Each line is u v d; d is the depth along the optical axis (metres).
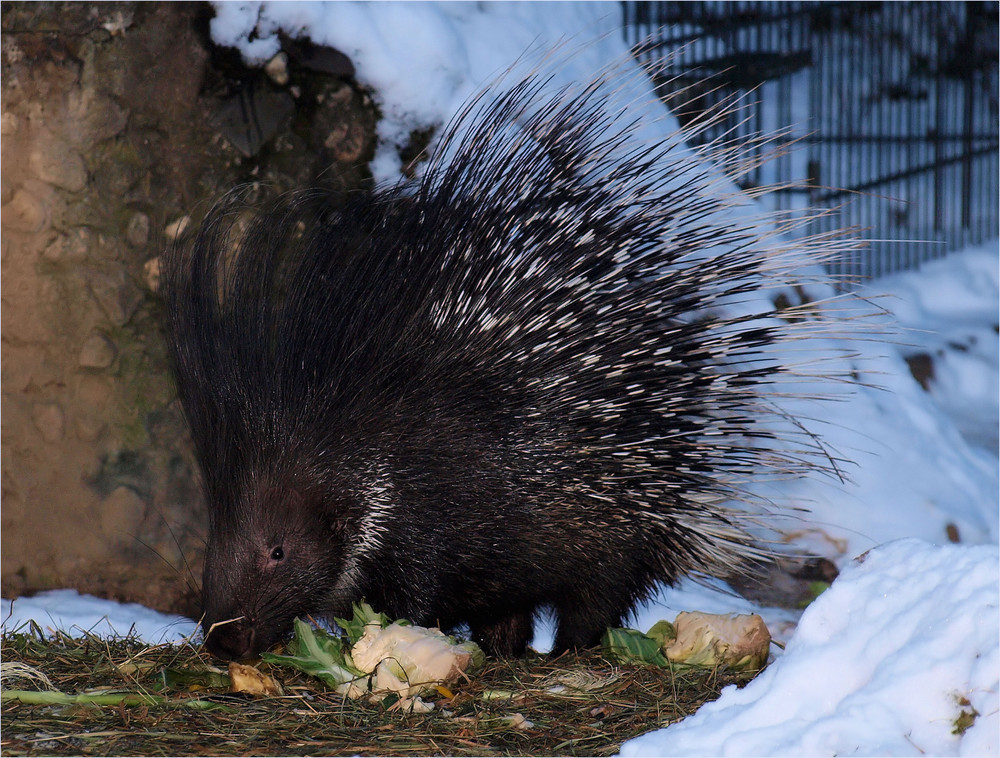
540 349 5.32
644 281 5.78
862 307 9.22
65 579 7.01
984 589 3.49
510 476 5.29
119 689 4.77
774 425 7.42
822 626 3.93
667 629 5.45
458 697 4.75
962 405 10.62
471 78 7.49
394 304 5.45
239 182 6.93
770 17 12.09
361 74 7.10
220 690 4.88
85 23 6.75
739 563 6.07
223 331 5.64
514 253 5.43
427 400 5.31
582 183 5.89
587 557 5.51
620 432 5.43
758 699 3.73
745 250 6.37
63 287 6.89
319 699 4.73
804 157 12.44
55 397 6.96
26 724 4.29
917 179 13.59
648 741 3.79
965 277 12.72
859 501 7.79
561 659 5.50
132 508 6.93
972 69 15.33
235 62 6.91
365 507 5.33
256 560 5.23
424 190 5.95
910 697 3.34
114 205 6.85
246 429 5.38
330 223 6.37
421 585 5.41
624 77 8.68
